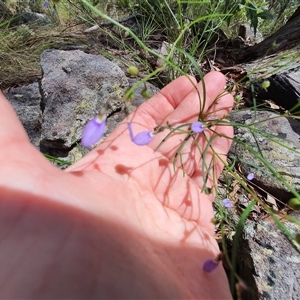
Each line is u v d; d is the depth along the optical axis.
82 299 0.08
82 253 0.09
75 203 0.10
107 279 0.08
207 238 0.12
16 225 0.09
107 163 0.13
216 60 0.26
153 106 0.15
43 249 0.09
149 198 0.12
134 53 0.24
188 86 0.15
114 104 0.20
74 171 0.12
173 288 0.09
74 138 0.19
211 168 0.15
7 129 0.11
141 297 0.08
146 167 0.13
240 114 0.20
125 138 0.14
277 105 0.21
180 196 0.13
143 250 0.10
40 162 0.11
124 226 0.10
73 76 0.20
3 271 0.08
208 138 0.15
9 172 0.10
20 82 0.25
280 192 0.17
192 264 0.11
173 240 0.12
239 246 0.15
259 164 0.18
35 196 0.09
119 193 0.12
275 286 0.13
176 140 0.14
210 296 0.11
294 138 0.19
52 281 0.08
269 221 0.15
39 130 0.20
